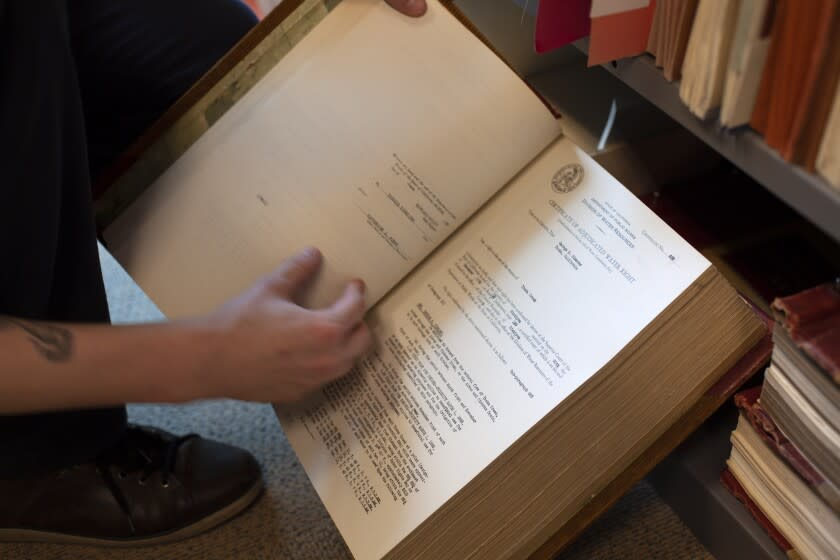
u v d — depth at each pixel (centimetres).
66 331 49
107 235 63
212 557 75
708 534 67
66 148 57
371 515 54
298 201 58
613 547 69
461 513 53
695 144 82
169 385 49
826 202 42
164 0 74
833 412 48
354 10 58
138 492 75
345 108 57
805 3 39
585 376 50
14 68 50
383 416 56
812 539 55
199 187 60
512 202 57
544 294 54
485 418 52
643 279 52
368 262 57
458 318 56
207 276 59
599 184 55
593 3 49
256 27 58
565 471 53
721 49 45
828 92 40
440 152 56
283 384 52
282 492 80
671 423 54
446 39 56
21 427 65
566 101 83
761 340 56
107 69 72
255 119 59
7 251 56
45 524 76
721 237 78
